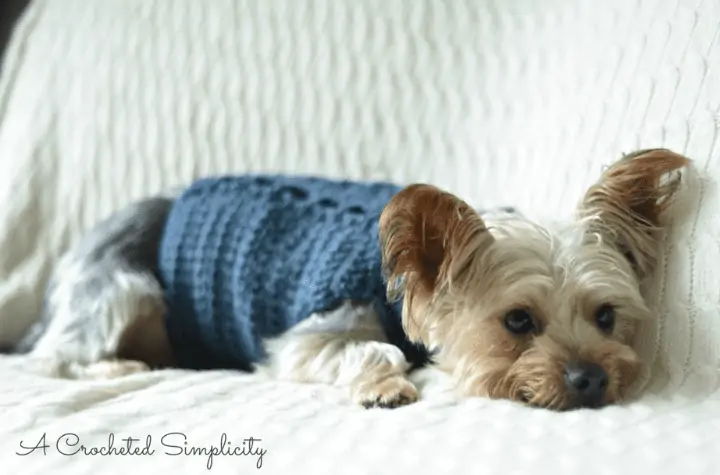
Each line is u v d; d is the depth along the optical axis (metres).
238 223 2.05
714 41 1.60
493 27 2.41
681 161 1.54
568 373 1.53
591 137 1.90
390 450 1.24
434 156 2.42
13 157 2.59
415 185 1.59
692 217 1.54
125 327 2.12
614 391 1.53
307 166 2.51
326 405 1.57
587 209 1.76
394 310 1.93
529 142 2.22
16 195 2.53
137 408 1.51
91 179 2.59
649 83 1.74
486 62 2.41
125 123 2.59
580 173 1.91
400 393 1.63
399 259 1.66
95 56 2.63
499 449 1.21
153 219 2.29
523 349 1.67
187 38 2.60
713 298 1.43
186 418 1.46
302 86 2.53
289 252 1.98
